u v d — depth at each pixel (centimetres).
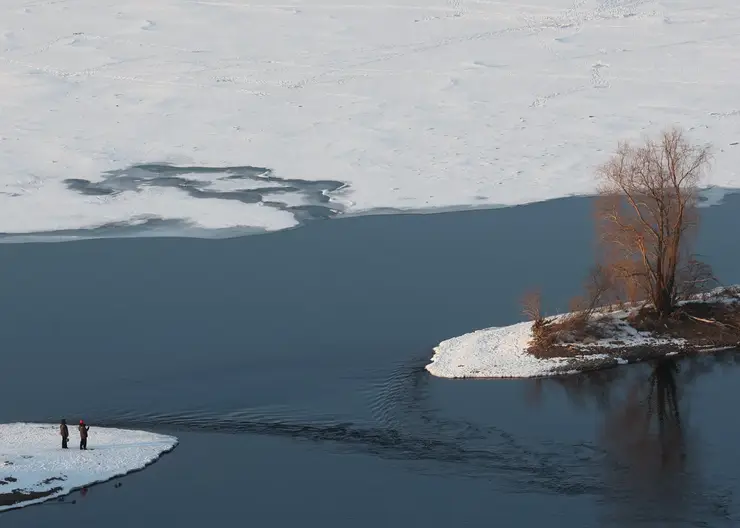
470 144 8938
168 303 6009
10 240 7244
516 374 4819
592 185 7975
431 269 6431
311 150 8969
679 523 3575
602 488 3838
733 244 6550
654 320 5122
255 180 8362
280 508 3756
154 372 5050
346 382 4850
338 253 6825
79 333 5588
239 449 4241
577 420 4381
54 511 3753
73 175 8494
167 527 3644
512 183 8125
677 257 5106
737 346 4975
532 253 6644
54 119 9744
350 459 4125
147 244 7119
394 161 8669
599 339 5025
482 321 5522
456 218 7475
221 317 5759
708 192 7719
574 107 9631
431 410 4516
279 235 7231
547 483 3891
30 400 4794
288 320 5669
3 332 5628
